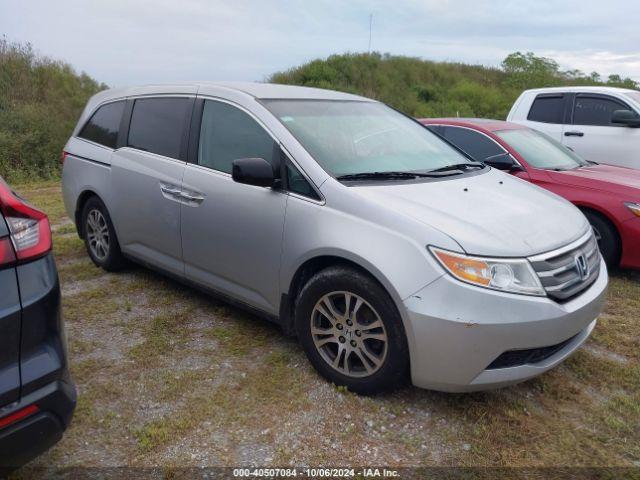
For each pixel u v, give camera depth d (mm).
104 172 4645
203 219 3766
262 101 3727
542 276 2807
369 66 24594
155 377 3221
